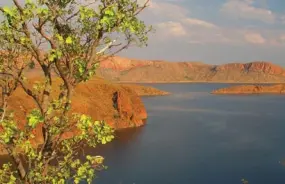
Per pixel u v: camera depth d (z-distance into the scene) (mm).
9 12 6461
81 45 7273
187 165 48594
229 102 154750
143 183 40688
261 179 42469
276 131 77188
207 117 101312
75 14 7066
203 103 148750
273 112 115000
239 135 72125
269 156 53844
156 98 176750
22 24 6754
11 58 7770
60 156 7590
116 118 81812
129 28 7070
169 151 56844
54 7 6941
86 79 7578
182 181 41500
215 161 50812
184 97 185375
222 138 68812
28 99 38312
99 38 7113
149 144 62344
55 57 6719
